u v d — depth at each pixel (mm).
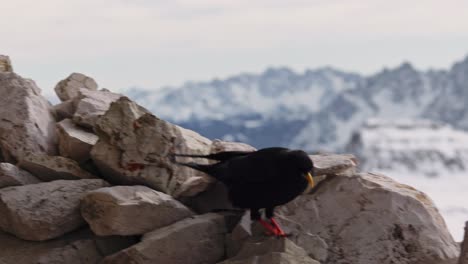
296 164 9984
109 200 10312
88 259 10742
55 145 12664
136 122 11375
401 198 10984
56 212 10719
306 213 11086
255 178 10188
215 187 11594
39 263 10492
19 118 12203
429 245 10656
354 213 10977
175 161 11523
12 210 10672
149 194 10680
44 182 11547
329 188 11320
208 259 10602
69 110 13328
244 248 10172
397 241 10695
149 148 11328
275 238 10086
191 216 10906
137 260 10039
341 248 10711
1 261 10516
